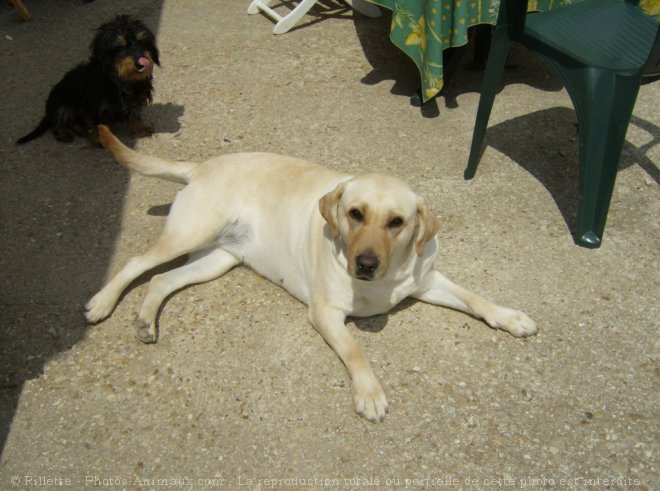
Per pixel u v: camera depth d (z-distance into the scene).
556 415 1.59
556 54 1.96
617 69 1.85
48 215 2.15
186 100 2.66
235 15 3.28
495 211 2.10
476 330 1.77
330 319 1.69
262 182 1.86
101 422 1.62
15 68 2.89
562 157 2.29
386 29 3.07
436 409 1.61
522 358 1.70
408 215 1.57
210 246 1.95
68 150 2.42
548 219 2.06
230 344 1.77
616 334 1.75
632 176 2.19
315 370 1.70
